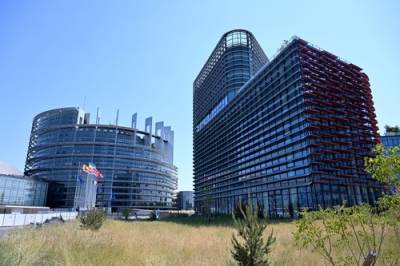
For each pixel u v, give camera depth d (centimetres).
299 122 6012
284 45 7100
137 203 12488
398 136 8206
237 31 10688
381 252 657
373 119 7600
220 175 9912
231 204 8688
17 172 10856
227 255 1161
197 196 12450
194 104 14450
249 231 698
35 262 842
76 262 885
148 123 14638
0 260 713
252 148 7856
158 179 14038
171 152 16788
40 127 13438
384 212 558
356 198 5903
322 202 5338
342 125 6406
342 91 6888
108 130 12712
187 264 1020
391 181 538
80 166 11094
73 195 10738
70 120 12588
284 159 6375
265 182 6950
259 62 10831
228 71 10175
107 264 934
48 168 11688
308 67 6391
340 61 7288
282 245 1387
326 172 5684
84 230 2033
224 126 10088
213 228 3191
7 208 5912
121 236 1912
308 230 611
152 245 1533
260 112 7650
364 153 6656
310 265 913
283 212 6116
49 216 4062
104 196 11581
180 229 3108
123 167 12469
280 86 6869
